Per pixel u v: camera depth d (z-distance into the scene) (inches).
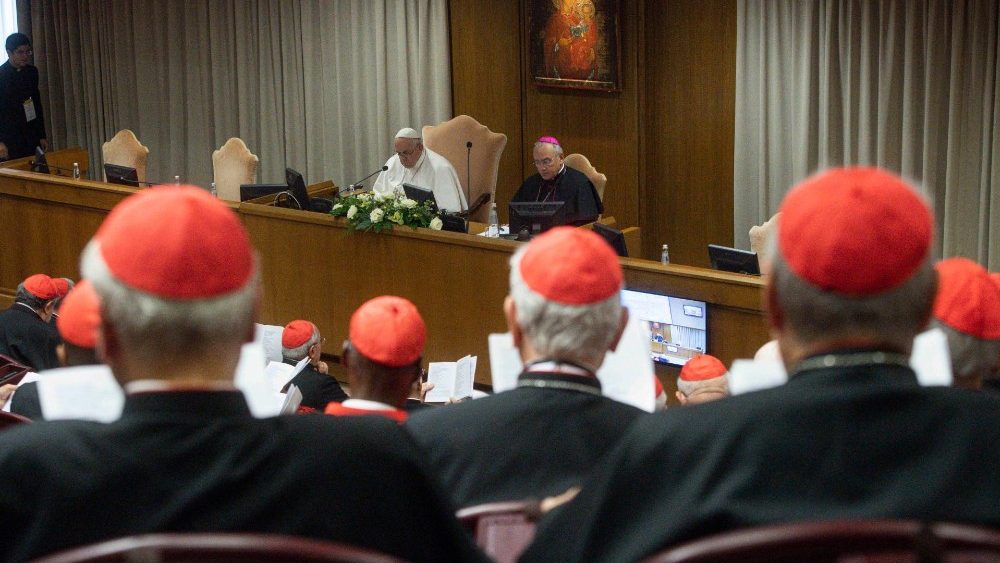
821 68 367.9
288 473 51.4
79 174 382.0
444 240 291.1
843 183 47.7
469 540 55.1
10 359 199.8
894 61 355.6
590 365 79.5
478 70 443.8
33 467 50.2
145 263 49.9
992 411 46.8
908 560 38.3
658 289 259.0
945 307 74.2
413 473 53.8
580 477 76.5
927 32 348.8
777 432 46.8
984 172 345.1
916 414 46.6
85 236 352.2
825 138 370.6
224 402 52.2
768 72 379.9
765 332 248.8
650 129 418.6
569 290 77.2
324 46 462.3
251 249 52.8
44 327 239.5
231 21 474.9
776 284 49.3
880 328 48.1
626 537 48.2
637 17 407.5
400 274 300.8
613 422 78.2
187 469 50.7
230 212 52.4
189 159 495.2
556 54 426.0
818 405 46.9
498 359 95.1
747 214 394.6
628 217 427.2
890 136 360.8
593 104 425.1
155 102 496.7
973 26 340.2
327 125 470.0
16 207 359.9
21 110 465.4
